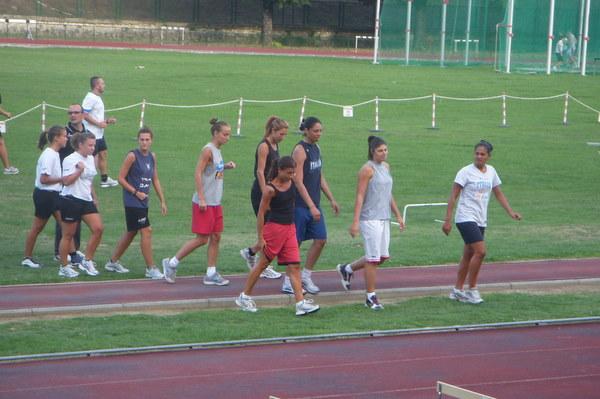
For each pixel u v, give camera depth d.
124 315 22.77
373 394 17.56
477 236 24.20
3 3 140.75
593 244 32.75
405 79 89.12
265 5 142.75
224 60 104.56
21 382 17.78
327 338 21.19
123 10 147.50
